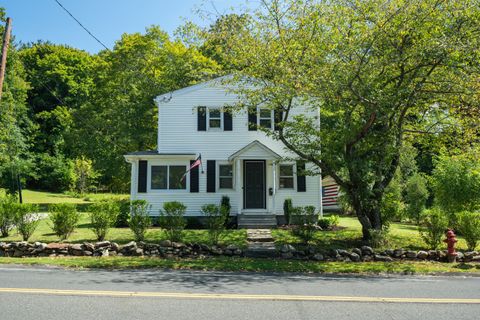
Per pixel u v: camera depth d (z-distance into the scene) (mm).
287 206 18172
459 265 10539
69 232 12930
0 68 12586
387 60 11586
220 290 6930
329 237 14656
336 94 11617
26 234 12391
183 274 8680
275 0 12047
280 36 11953
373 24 11406
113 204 13180
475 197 16328
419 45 11266
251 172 19016
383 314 5484
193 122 19375
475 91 11062
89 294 6375
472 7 10852
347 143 12930
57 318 5035
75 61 48875
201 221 18594
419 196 21359
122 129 25938
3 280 7574
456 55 11031
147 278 8039
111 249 11305
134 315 5211
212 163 19141
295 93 11867
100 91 28375
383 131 12883
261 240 13555
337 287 7469
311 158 13492
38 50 49062
